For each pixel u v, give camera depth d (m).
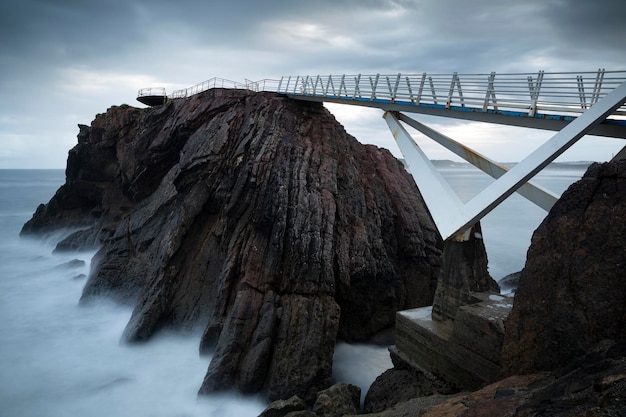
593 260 8.11
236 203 22.64
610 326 7.45
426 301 24.03
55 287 28.73
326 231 20.91
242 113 27.89
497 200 11.96
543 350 8.55
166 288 22.20
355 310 21.69
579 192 9.01
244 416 15.24
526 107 14.16
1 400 16.36
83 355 19.77
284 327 17.56
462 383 11.99
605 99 10.80
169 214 27.41
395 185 27.98
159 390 17.08
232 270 20.05
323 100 26.14
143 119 35.59
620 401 5.07
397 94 20.23
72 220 40.41
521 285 9.54
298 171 23.38
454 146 16.52
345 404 13.84
